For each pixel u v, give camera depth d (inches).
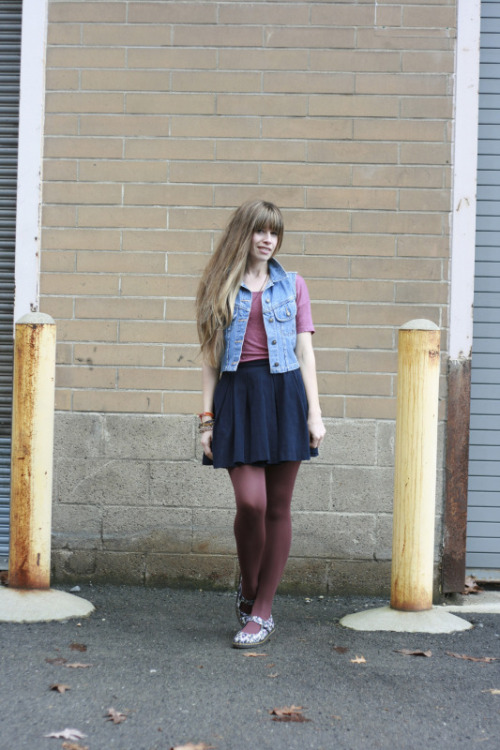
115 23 174.6
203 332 134.6
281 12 173.5
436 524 171.6
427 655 130.3
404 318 172.6
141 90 174.6
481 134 181.3
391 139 172.9
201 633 141.1
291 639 138.1
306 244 173.2
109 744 95.0
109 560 173.6
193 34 173.9
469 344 171.8
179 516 173.2
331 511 172.4
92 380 174.1
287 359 131.6
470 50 172.2
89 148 174.6
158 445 173.5
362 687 115.6
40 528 150.3
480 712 108.1
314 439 134.4
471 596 173.6
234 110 173.5
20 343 149.3
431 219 172.7
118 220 174.6
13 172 181.0
